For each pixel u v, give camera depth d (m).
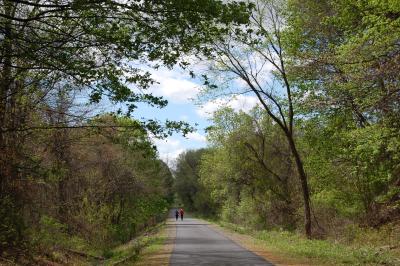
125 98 11.88
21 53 11.28
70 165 22.06
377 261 15.66
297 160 27.45
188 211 123.75
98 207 30.28
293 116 26.88
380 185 24.66
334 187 27.47
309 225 27.08
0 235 14.07
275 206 39.66
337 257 16.98
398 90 15.16
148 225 57.41
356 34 18.33
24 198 15.46
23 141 14.94
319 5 23.91
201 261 16.78
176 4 10.18
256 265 15.28
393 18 16.17
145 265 16.22
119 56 11.45
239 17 10.70
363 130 16.77
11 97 14.30
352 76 15.93
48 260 17.47
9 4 11.38
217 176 46.88
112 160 32.44
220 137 42.97
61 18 10.92
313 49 24.83
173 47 11.28
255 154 39.88
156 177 50.81
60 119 16.08
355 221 26.02
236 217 53.31
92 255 23.33
